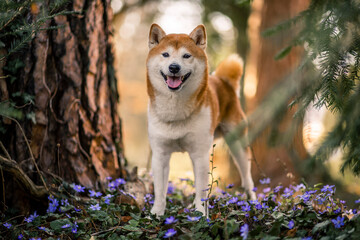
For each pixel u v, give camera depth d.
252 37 7.54
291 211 2.58
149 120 3.27
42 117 3.08
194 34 3.33
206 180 3.20
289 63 4.82
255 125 1.79
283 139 1.77
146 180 3.86
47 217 2.76
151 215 2.77
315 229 2.18
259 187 4.49
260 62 5.28
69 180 3.21
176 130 3.15
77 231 2.49
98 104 3.41
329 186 2.56
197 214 2.54
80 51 3.30
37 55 3.04
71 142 3.22
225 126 4.01
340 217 2.29
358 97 1.76
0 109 2.15
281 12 5.18
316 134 1.85
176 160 8.92
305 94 1.84
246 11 7.43
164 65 3.10
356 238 1.90
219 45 7.89
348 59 1.85
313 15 1.99
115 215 2.74
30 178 3.01
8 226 2.47
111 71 3.56
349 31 1.78
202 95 3.22
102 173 3.39
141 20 8.97
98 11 3.40
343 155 1.83
